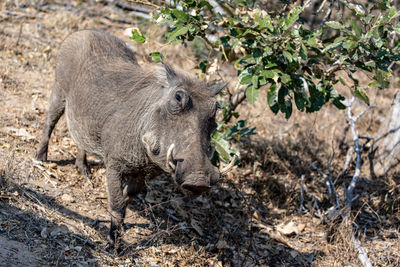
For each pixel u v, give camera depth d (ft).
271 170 25.18
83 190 19.69
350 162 26.03
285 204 23.32
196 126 14.07
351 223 20.79
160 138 14.48
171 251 17.53
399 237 21.07
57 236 15.57
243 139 26.91
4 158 19.38
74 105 18.49
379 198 24.12
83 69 18.52
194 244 18.51
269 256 19.44
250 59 17.44
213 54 29.14
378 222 22.80
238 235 20.10
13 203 16.29
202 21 18.13
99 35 20.08
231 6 19.49
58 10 37.29
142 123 15.49
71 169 20.86
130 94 16.49
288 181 24.63
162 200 20.99
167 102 14.39
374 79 18.30
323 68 20.01
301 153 26.76
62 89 19.63
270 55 17.34
